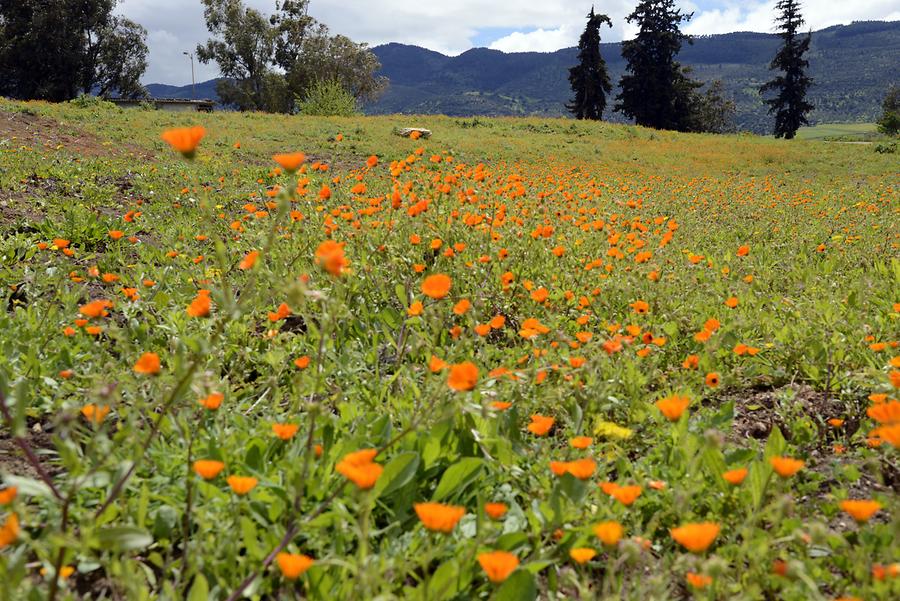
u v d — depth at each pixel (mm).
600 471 2148
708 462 2061
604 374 2766
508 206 6438
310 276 3723
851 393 2982
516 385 2525
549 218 6023
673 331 3684
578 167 20359
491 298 4039
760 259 6371
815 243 7652
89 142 14641
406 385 2748
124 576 1325
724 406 2613
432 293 1853
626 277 4332
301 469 1831
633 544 1382
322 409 2078
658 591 1482
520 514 1912
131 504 1830
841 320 3826
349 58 68438
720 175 21609
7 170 8625
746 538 1658
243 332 3234
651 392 3027
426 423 2086
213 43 66562
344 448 1995
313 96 34531
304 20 67125
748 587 1622
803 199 11500
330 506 1842
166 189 9039
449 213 4809
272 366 2895
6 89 56844
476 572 1708
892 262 5375
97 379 2240
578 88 64312
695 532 1243
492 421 2189
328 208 5094
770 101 66188
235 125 23078
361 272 3977
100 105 23844
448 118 33969
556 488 1811
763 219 9844
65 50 55250
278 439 2197
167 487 1938
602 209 7859
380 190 7234
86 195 8031
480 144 24172
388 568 1570
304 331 3877
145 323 3352
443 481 1939
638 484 2002
